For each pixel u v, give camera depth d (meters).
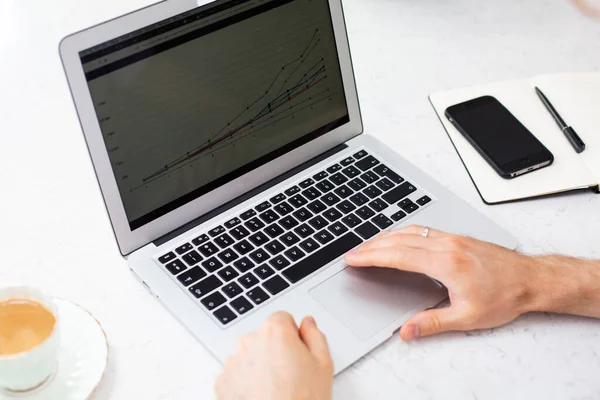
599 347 0.82
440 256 0.83
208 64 0.89
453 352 0.80
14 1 1.27
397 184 0.98
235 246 0.88
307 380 0.71
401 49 1.25
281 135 0.98
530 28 1.29
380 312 0.82
